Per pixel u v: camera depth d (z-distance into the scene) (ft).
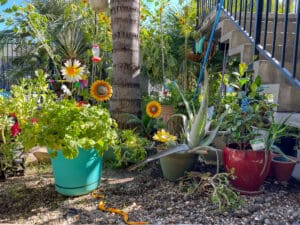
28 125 5.25
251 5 8.03
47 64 15.66
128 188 5.75
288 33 8.71
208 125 6.22
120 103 8.00
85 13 13.94
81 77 6.99
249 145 5.53
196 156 6.18
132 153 6.91
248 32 8.67
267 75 7.12
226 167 5.33
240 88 6.75
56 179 5.49
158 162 7.18
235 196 4.72
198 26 14.44
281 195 5.11
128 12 7.82
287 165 5.58
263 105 5.66
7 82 17.49
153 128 8.68
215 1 11.32
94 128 5.30
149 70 15.44
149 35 14.39
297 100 6.56
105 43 13.34
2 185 6.06
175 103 9.07
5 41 17.33
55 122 4.99
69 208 4.92
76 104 5.79
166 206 4.84
